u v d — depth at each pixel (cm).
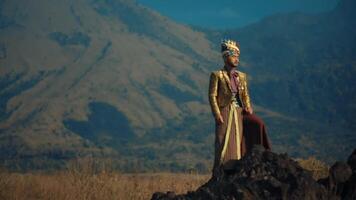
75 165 1623
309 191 730
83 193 1460
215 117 1088
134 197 1447
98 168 1619
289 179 745
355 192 769
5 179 1611
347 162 822
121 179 1606
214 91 1095
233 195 732
